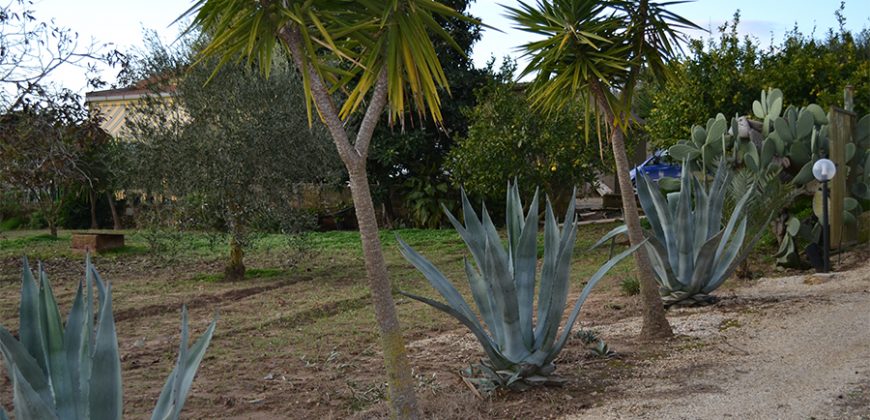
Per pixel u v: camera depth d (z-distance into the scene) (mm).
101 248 17375
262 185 12625
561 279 5691
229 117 12328
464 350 7297
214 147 12219
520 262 5848
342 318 9594
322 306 10453
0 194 14500
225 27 4254
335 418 5363
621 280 11312
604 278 11688
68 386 3697
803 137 11234
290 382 6441
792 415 4695
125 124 12672
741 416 4750
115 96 18703
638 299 9484
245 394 6141
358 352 7590
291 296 11570
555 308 5684
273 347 7957
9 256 17156
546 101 7484
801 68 16906
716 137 11812
